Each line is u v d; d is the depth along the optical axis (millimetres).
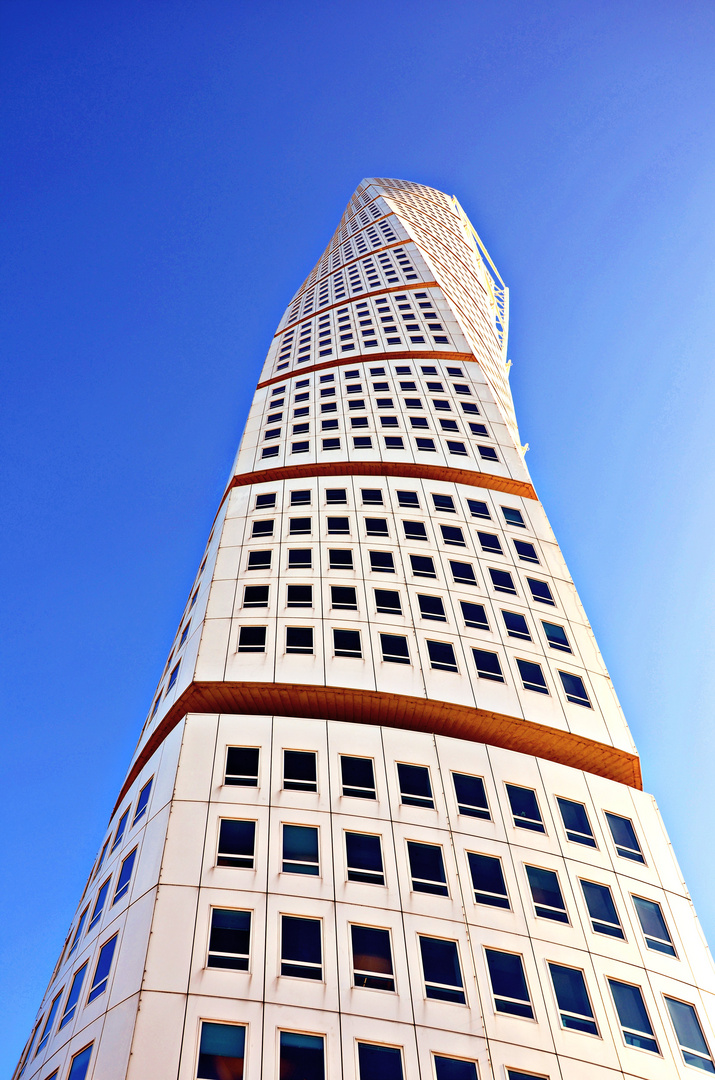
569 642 35938
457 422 50625
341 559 37594
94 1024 21609
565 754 32594
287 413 53562
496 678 32938
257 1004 20734
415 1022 21234
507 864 25781
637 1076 21859
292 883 23562
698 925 26359
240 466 47812
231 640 33125
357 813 25938
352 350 63031
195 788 26016
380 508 41656
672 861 28047
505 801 27703
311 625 33781
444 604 35781
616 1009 23219
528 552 40281
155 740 33094
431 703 31266
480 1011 21922
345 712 31875
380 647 33062
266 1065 19672
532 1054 21453
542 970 23391
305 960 21859
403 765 27844
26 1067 24719
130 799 29234
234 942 21969
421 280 77500
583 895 25797
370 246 96875
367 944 22594
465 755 28766
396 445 47844
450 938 23297
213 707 31844
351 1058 20203
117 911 24438
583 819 28203
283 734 28203
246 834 24766
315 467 46094
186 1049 19641
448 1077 20438
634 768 32562
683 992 24297
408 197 134625
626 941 25016
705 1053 23047
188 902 22703
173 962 21281
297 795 26156
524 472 46562
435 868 24969
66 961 26969
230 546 38812
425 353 60969
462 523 41156
